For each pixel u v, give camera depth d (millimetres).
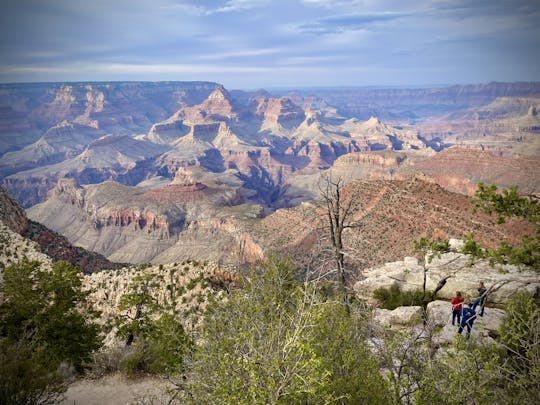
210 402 8766
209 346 9812
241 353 9000
